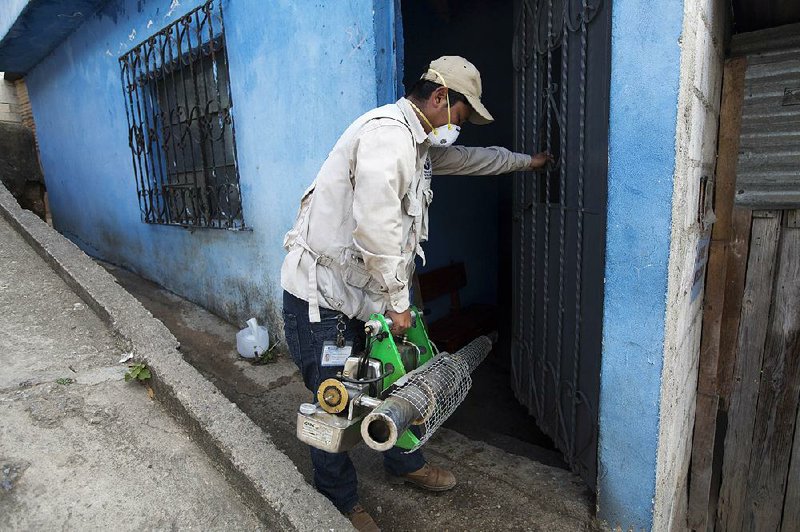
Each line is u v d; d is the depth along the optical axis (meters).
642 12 1.66
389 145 1.64
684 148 1.74
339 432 1.64
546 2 2.31
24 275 3.57
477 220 4.93
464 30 4.33
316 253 1.85
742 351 3.20
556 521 2.16
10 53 6.38
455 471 2.48
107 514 1.72
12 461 1.87
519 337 3.01
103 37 5.22
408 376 1.70
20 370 2.46
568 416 2.40
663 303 1.78
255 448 1.96
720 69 2.73
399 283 1.72
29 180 7.44
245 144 3.71
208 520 1.77
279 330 3.75
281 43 3.18
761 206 2.96
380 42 2.61
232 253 4.09
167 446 2.08
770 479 3.26
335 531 1.67
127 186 5.56
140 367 2.45
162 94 4.75
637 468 1.96
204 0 3.74
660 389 1.84
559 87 2.27
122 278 5.62
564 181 2.27
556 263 2.42
